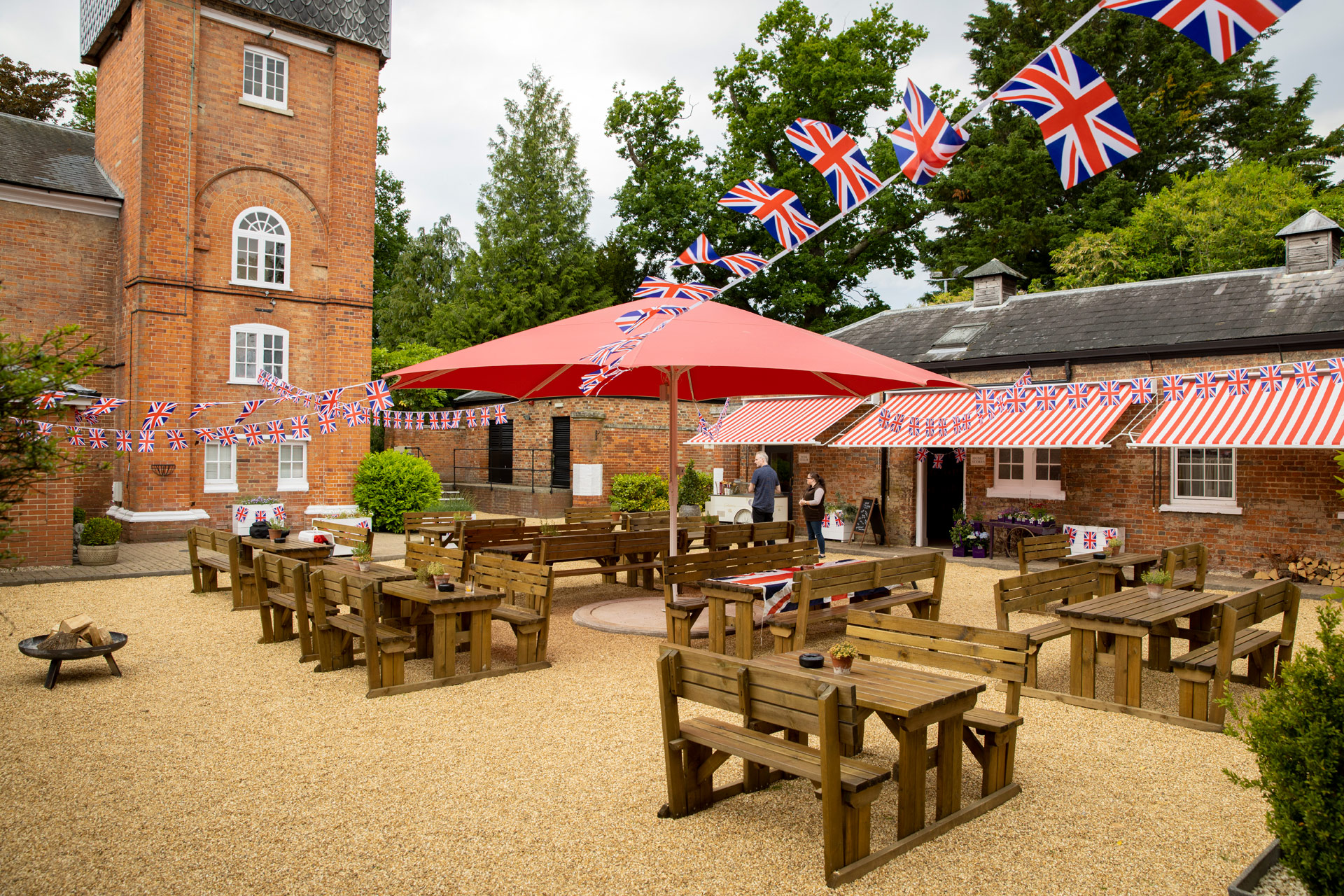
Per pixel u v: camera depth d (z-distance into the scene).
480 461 29.45
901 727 4.27
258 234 18.91
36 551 13.64
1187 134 30.83
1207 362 14.87
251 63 18.86
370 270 20.34
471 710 6.54
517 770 5.27
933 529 20.81
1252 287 15.82
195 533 11.66
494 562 8.43
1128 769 5.46
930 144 5.83
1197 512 15.08
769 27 30.81
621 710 6.53
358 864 4.05
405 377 10.59
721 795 4.83
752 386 11.92
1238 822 4.64
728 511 20.98
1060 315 18.03
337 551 15.31
